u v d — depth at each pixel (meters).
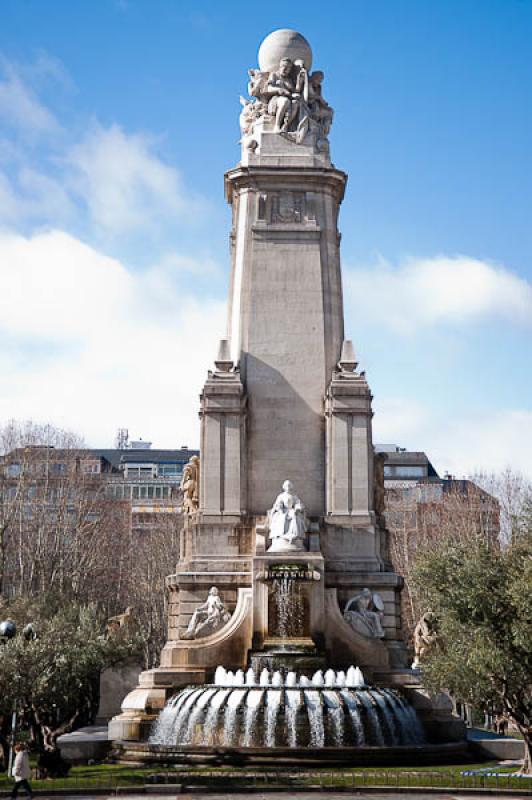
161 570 84.12
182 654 41.78
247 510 46.03
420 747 34.97
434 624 45.78
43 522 73.75
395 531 83.56
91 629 47.56
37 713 37.62
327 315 48.28
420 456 130.25
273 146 50.03
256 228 48.81
